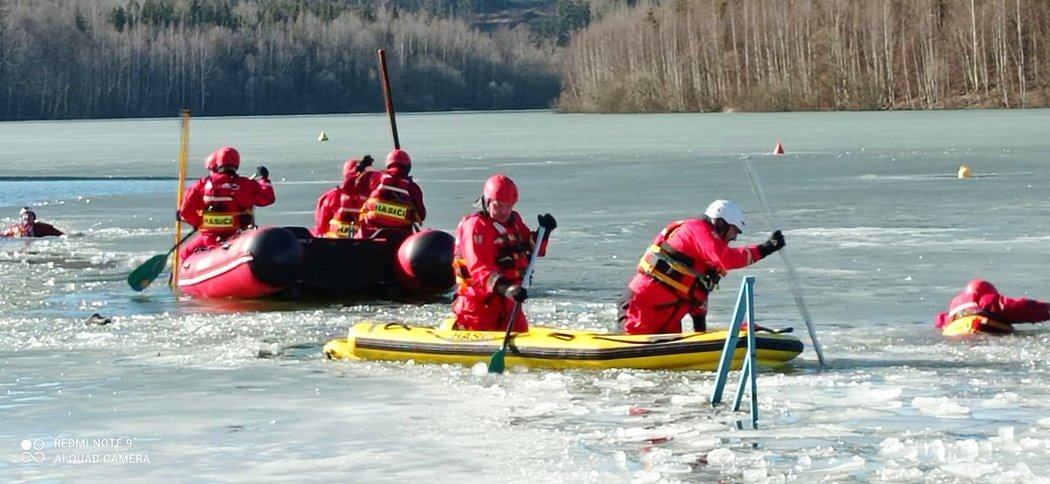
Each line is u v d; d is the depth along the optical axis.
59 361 11.99
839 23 107.69
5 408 10.10
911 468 8.06
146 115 164.25
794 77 109.88
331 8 194.00
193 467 8.41
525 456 8.49
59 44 158.12
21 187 37.75
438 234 16.33
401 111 183.38
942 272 17.12
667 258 11.45
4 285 17.56
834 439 8.78
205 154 55.59
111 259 20.53
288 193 33.56
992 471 7.95
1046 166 36.25
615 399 10.03
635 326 11.52
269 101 173.62
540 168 41.25
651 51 122.44
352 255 16.41
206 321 14.38
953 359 11.49
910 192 29.38
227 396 10.42
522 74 195.25
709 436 8.91
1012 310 12.83
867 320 13.73
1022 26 101.81
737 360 10.98
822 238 21.25
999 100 99.81
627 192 31.38
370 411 9.80
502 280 11.30
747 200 28.58
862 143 51.53
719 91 116.25
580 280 17.36
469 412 9.71
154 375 11.28
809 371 11.03
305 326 14.01
